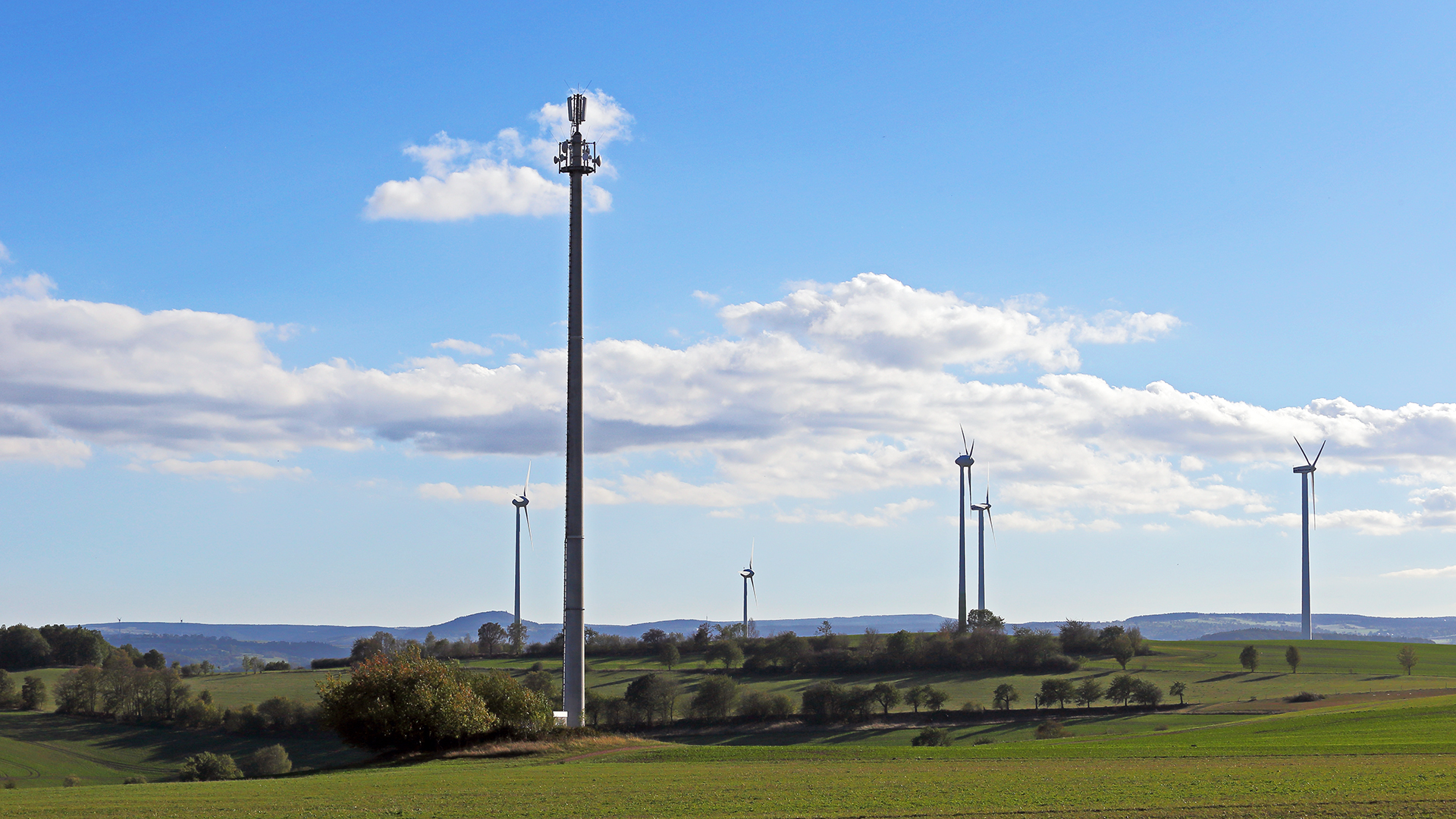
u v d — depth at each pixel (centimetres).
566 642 7919
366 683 6956
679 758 6519
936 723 14950
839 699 15225
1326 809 3750
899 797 4294
